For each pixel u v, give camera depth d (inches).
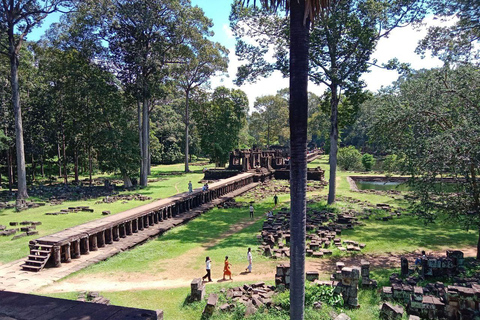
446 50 801.6
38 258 693.3
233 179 1872.5
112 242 874.8
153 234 962.7
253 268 706.2
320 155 4077.3
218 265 728.3
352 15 1109.1
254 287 573.6
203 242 909.8
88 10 1577.3
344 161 2787.9
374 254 796.0
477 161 567.2
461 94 667.4
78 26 1668.3
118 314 204.1
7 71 1759.4
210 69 2503.7
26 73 1888.5
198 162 3917.3
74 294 553.3
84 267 697.6
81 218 1113.4
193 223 1147.9
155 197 1577.3
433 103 706.8
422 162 644.1
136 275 667.4
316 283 549.0
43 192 1691.7
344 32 1178.6
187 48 1962.4
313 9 303.4
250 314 473.4
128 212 1005.2
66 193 1672.0
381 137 813.9
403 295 516.4
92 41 1644.9
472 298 452.1
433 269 619.2
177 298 549.6
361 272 590.2
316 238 891.4
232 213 1311.5
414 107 716.7
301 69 311.4
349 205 1386.6
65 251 726.5
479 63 715.4
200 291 529.0
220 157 2775.6
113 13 1631.4
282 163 2746.1
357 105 1240.2
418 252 807.1
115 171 1900.8
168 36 1801.2
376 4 1064.8
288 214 1210.0
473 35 751.7
